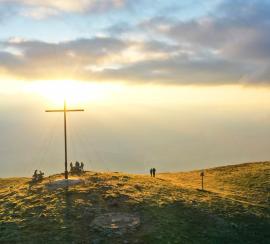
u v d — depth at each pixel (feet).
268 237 145.28
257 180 229.25
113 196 167.32
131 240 133.49
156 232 138.92
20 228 141.59
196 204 167.84
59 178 203.92
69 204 159.53
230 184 225.76
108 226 140.87
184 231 142.72
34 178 209.97
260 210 168.45
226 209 165.07
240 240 141.08
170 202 167.12
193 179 246.47
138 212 153.99
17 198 174.40
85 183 188.34
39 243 131.23
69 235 135.74
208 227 147.54
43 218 148.15
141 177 220.02
